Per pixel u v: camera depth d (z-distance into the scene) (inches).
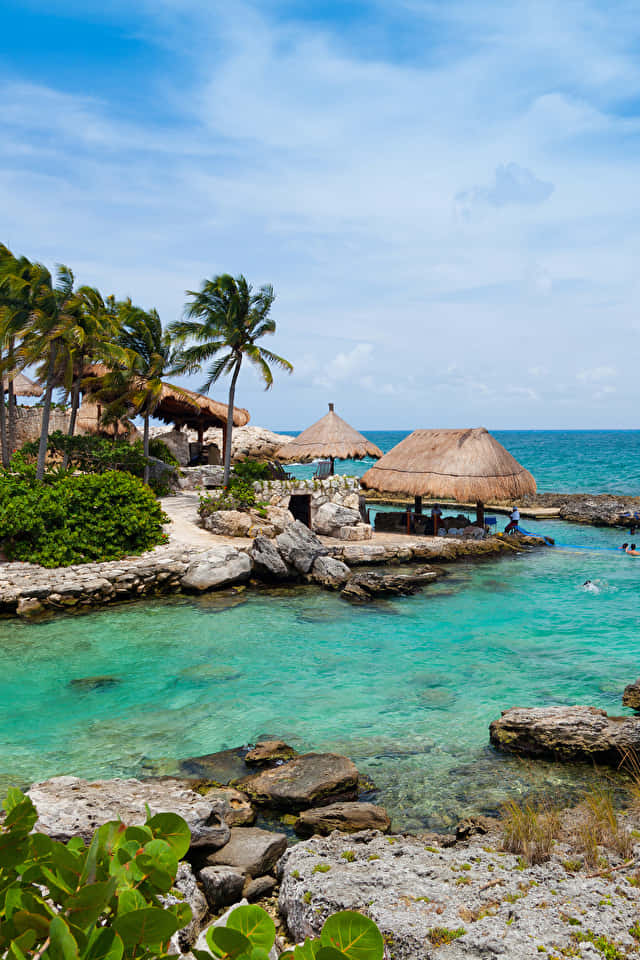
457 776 374.9
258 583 893.8
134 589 814.5
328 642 636.1
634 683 474.3
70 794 295.9
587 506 1573.6
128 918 56.6
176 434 1788.9
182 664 572.1
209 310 1263.5
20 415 1573.6
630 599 800.3
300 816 318.7
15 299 1042.1
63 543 847.7
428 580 903.7
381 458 1272.1
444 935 192.5
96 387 1646.2
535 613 740.0
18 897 64.9
